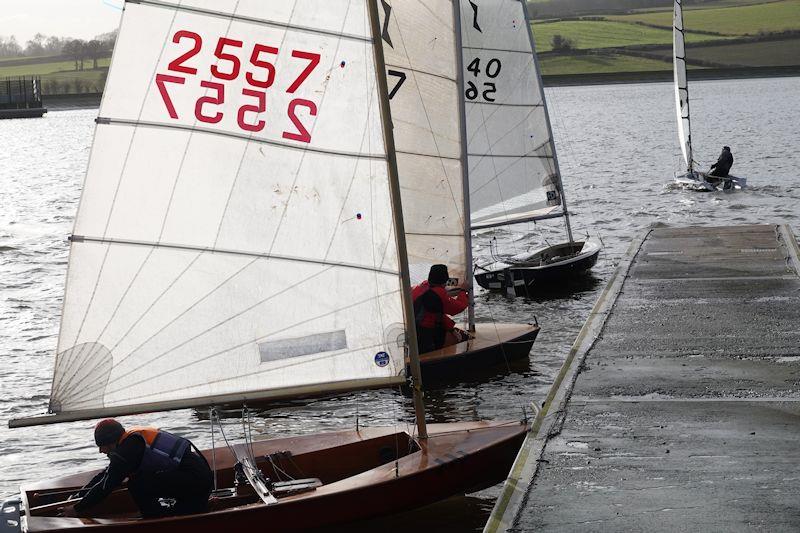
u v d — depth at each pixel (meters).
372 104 18.78
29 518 17.14
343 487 18.31
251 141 18.53
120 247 18.11
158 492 17.50
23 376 32.91
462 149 32.59
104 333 18.16
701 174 82.75
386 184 19.00
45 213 80.06
